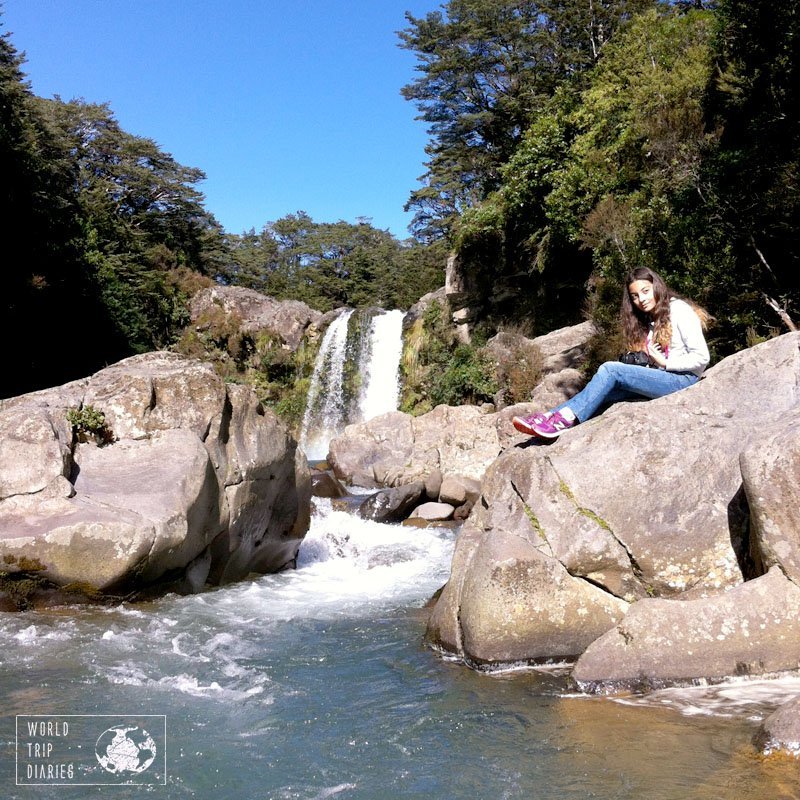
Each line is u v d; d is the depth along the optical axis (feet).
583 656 14.21
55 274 86.22
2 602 20.39
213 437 25.96
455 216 142.41
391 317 96.73
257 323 105.40
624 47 74.59
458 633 16.46
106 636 18.52
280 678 15.72
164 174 171.53
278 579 27.84
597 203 67.46
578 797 9.95
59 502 21.44
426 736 12.39
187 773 11.32
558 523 15.85
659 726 11.88
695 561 15.30
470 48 122.93
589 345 60.23
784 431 14.29
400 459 50.19
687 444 16.05
